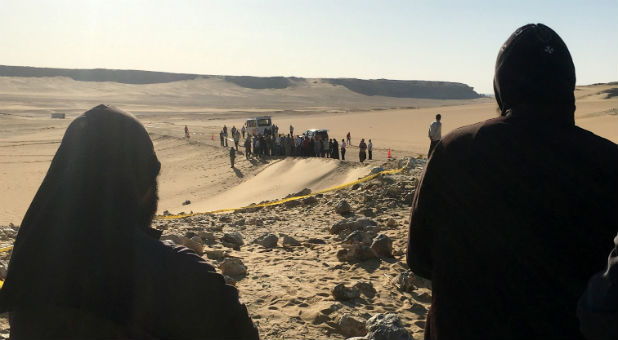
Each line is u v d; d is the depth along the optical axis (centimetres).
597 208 147
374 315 438
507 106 174
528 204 151
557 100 162
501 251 153
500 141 160
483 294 155
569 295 147
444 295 165
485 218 156
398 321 396
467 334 157
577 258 148
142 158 157
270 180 2555
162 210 2205
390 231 823
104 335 139
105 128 152
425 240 178
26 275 142
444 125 6359
